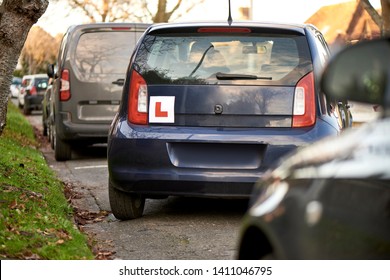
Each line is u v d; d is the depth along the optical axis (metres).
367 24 81.81
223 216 12.12
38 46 83.00
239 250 4.88
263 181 5.04
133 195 11.72
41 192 13.16
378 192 3.89
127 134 11.09
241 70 11.11
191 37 11.34
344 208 4.04
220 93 11.02
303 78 11.02
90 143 22.19
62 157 21.81
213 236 10.65
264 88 11.02
